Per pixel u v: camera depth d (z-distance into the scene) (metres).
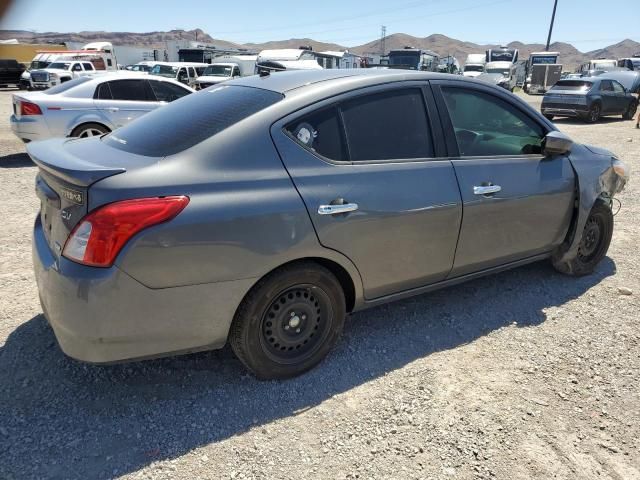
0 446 2.28
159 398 2.63
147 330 2.32
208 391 2.70
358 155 2.84
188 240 2.27
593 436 2.47
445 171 3.13
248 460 2.27
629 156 10.60
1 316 3.37
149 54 45.25
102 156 2.56
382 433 2.45
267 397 2.67
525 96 33.50
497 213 3.38
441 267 3.24
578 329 3.45
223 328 2.50
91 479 2.14
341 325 2.93
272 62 16.88
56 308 2.26
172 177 2.31
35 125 8.02
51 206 2.51
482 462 2.29
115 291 2.19
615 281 4.25
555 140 3.58
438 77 3.27
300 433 2.44
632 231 5.59
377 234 2.85
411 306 3.72
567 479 2.21
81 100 8.31
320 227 2.62
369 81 2.97
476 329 3.43
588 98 17.67
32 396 2.61
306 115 2.71
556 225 3.83
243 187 2.44
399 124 3.03
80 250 2.18
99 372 2.82
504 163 3.44
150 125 2.93
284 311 2.69
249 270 2.44
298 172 2.61
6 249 4.57
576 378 2.91
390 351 3.14
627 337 3.36
